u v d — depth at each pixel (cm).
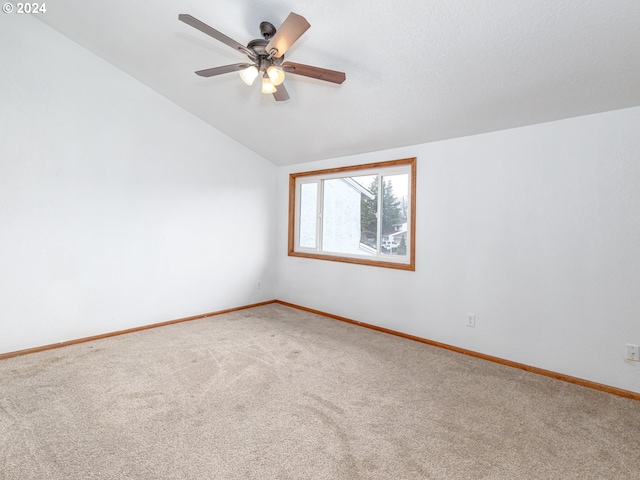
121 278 343
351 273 396
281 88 235
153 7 240
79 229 315
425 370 268
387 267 359
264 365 273
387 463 163
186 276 394
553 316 258
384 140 341
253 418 199
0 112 272
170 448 171
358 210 400
